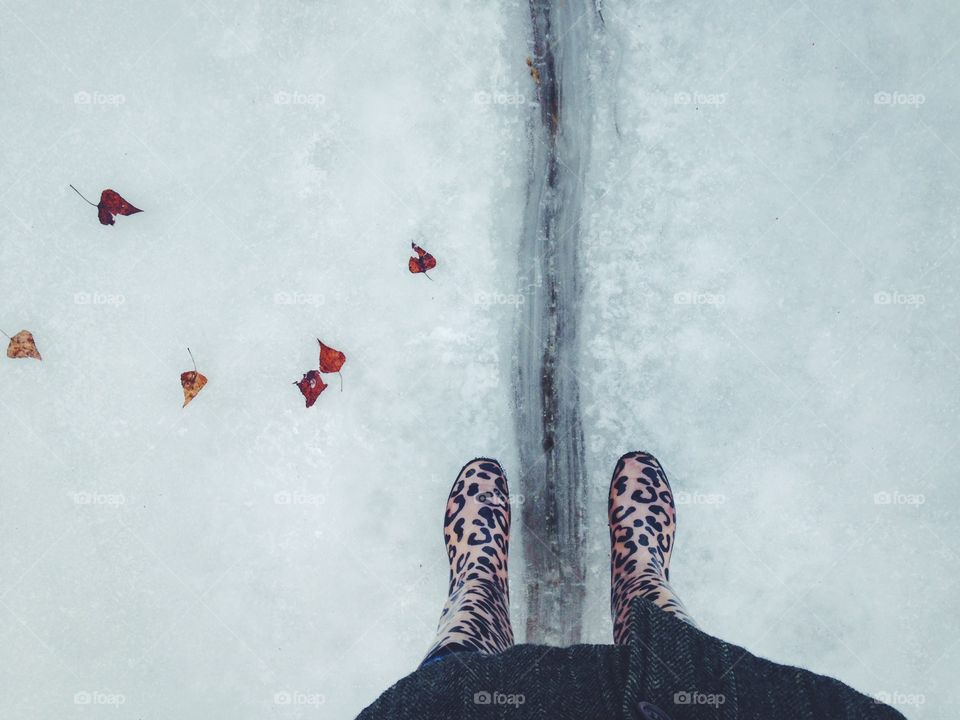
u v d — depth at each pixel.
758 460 1.81
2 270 1.82
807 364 1.81
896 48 1.79
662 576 1.56
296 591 1.82
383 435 1.82
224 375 1.82
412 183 1.80
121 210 1.77
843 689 1.01
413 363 1.82
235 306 1.81
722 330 1.81
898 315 1.80
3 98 1.81
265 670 1.82
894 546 1.81
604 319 1.81
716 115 1.79
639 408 1.82
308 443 1.82
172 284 1.81
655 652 1.07
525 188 1.80
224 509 1.83
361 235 1.81
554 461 1.82
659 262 1.80
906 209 1.80
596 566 1.82
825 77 1.79
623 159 1.80
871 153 1.79
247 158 1.81
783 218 1.80
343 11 1.79
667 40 1.79
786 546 1.82
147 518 1.83
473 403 1.82
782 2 1.78
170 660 1.83
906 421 1.81
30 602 1.82
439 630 1.45
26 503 1.82
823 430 1.81
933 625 1.81
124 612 1.83
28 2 1.81
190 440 1.82
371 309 1.81
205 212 1.81
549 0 1.79
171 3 1.80
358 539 1.82
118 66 1.80
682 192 1.80
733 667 1.06
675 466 1.81
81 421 1.82
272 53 1.80
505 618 1.56
